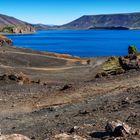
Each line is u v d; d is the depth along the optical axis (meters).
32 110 29.53
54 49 184.00
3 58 87.00
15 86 43.28
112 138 12.79
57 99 31.19
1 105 32.50
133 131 13.19
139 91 26.56
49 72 73.62
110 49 181.38
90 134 14.53
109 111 21.14
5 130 22.36
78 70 77.38
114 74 41.31
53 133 17.55
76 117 21.88
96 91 30.78
